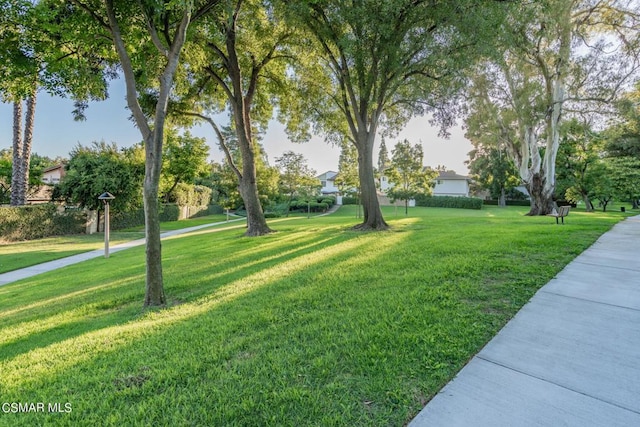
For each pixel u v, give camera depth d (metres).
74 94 7.62
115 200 20.48
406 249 7.00
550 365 2.45
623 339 2.78
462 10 8.03
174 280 6.32
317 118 15.03
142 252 12.28
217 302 4.56
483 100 15.95
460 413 1.99
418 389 2.24
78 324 4.28
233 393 2.28
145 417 2.09
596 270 4.72
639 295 3.72
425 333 3.00
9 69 6.59
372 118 11.69
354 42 8.84
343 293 4.39
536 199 17.11
